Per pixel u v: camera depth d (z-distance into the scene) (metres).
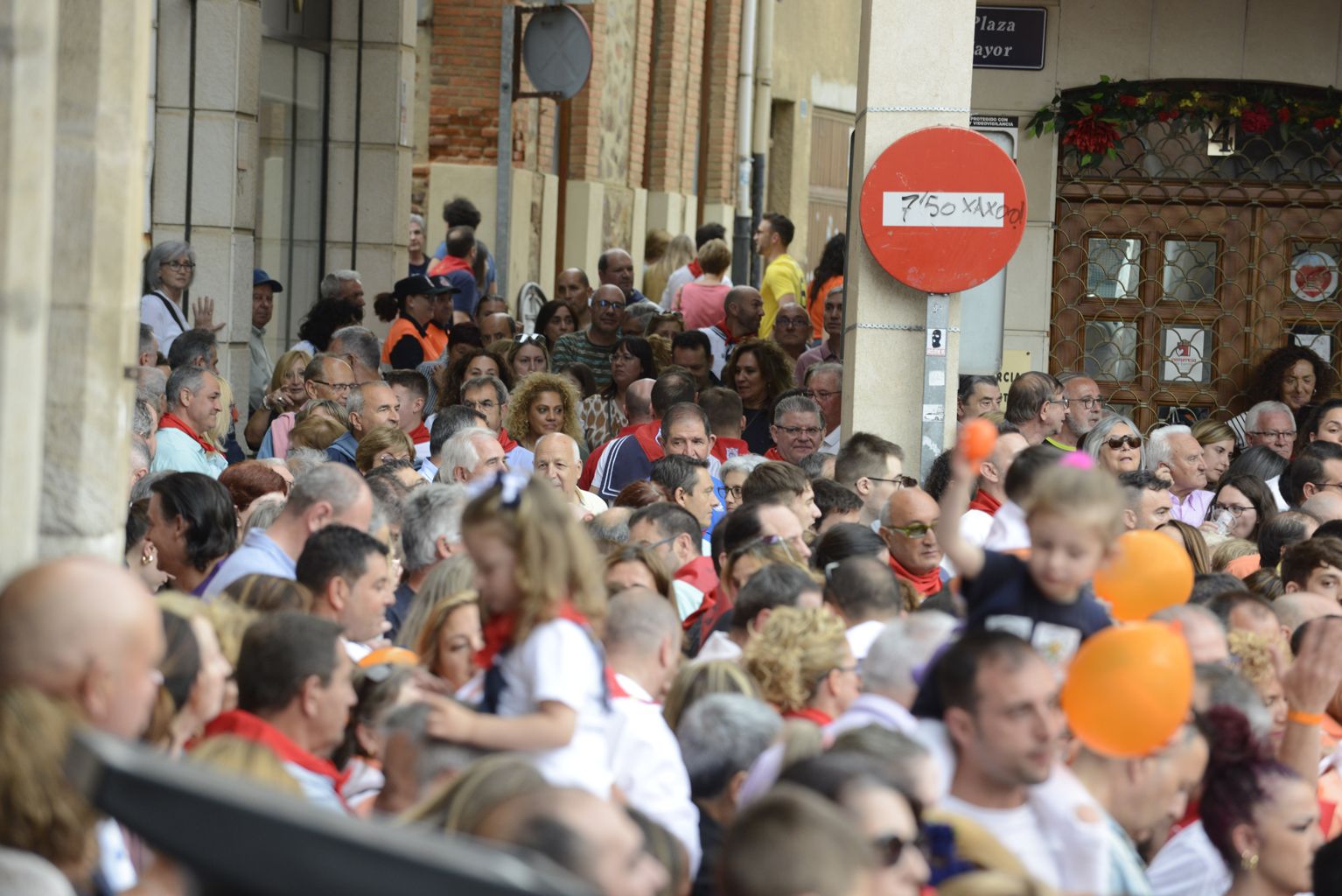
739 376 31.80
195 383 24.48
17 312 7.62
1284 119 31.77
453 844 4.16
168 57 33.28
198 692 10.55
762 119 76.44
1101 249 32.41
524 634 11.20
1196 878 12.02
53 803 7.39
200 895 4.24
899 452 23.06
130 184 10.95
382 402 25.38
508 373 31.45
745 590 14.56
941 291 24.83
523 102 58.12
